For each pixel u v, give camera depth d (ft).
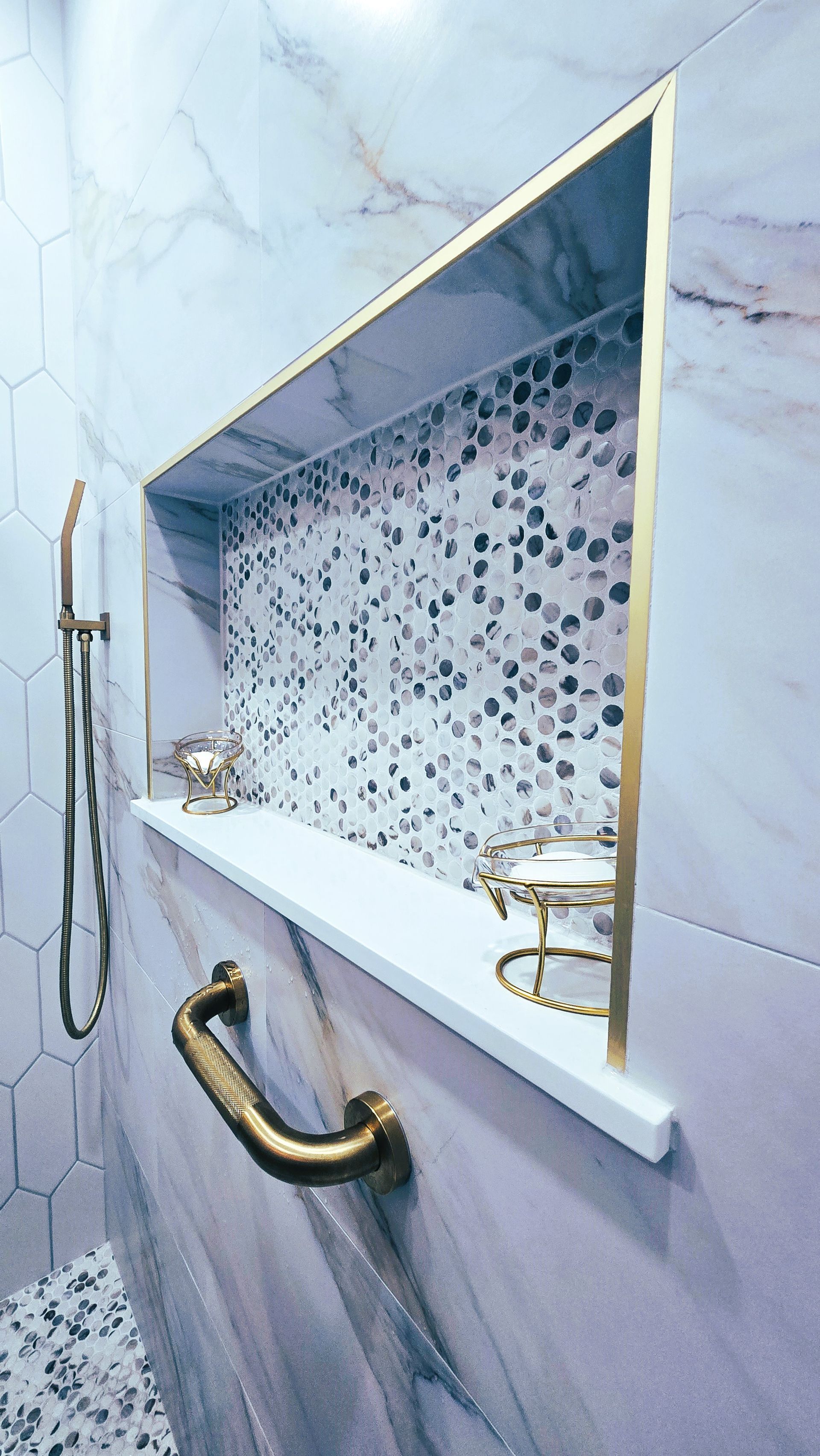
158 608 3.09
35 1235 4.36
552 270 1.23
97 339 3.51
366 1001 1.63
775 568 0.78
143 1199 3.73
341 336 1.54
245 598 3.09
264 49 1.79
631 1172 0.99
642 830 0.94
